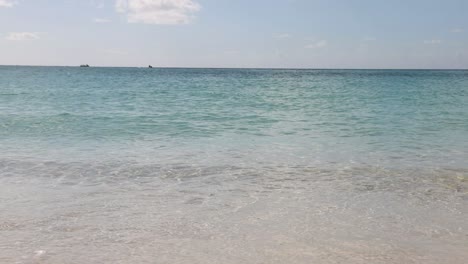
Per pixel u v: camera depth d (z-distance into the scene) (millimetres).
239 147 11539
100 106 22000
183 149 11219
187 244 5215
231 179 8219
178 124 15945
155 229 5668
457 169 9070
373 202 6867
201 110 20719
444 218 6152
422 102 25906
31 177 8211
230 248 5109
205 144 11984
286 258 4855
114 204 6652
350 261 4785
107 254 4902
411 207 6629
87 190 7395
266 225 5840
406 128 15195
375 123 16500
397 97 29906
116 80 58000
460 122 16766
